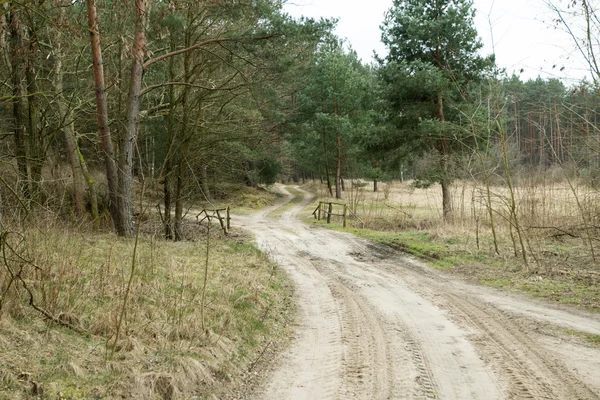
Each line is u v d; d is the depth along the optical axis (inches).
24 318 204.8
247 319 290.5
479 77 830.5
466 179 743.7
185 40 593.9
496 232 660.1
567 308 339.0
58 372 171.8
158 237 596.7
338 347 267.3
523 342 270.1
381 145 951.6
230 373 219.8
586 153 516.7
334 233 797.9
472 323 310.5
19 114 523.5
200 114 618.2
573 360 240.8
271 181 1829.5
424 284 435.5
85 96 621.9
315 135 1491.1
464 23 815.1
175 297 263.4
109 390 172.4
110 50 614.9
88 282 275.6
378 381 218.2
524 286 408.5
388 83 895.7
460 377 221.8
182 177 631.2
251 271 426.0
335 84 1513.3
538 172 662.5
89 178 636.7
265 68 601.3
